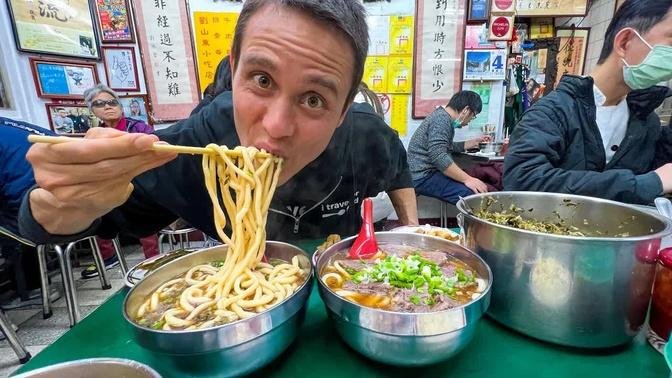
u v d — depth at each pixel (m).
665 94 1.44
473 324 0.58
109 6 2.95
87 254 3.29
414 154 3.09
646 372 0.61
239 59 0.70
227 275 0.75
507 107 3.45
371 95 1.72
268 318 0.56
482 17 2.99
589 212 0.89
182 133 1.12
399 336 0.56
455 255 0.84
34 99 2.90
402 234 0.93
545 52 3.58
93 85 3.10
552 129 1.40
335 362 0.66
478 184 2.83
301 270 0.79
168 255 1.01
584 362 0.64
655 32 1.24
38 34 2.79
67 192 0.57
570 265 0.61
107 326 0.78
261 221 0.80
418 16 3.00
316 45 0.62
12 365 1.86
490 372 0.62
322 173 1.21
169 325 0.62
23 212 0.67
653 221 0.73
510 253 0.68
